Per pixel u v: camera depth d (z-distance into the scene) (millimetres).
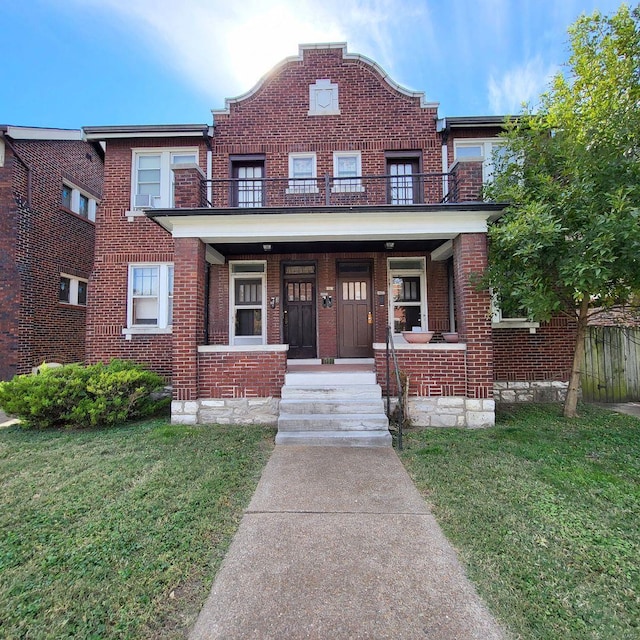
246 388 6344
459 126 8547
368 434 5242
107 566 2516
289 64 8969
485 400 6062
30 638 1948
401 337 8547
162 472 4129
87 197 12562
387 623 2043
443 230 6199
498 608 2146
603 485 3750
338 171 8781
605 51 5863
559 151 5848
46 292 10523
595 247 4719
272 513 3258
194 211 6102
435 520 3125
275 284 8578
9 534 2895
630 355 8203
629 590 2289
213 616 2102
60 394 6078
